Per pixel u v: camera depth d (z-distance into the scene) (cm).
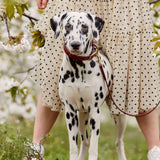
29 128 709
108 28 396
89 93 360
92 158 368
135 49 387
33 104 671
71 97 365
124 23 388
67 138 704
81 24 341
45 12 405
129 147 721
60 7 398
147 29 393
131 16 389
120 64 386
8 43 396
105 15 396
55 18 357
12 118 688
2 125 467
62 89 366
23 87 488
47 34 399
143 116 406
